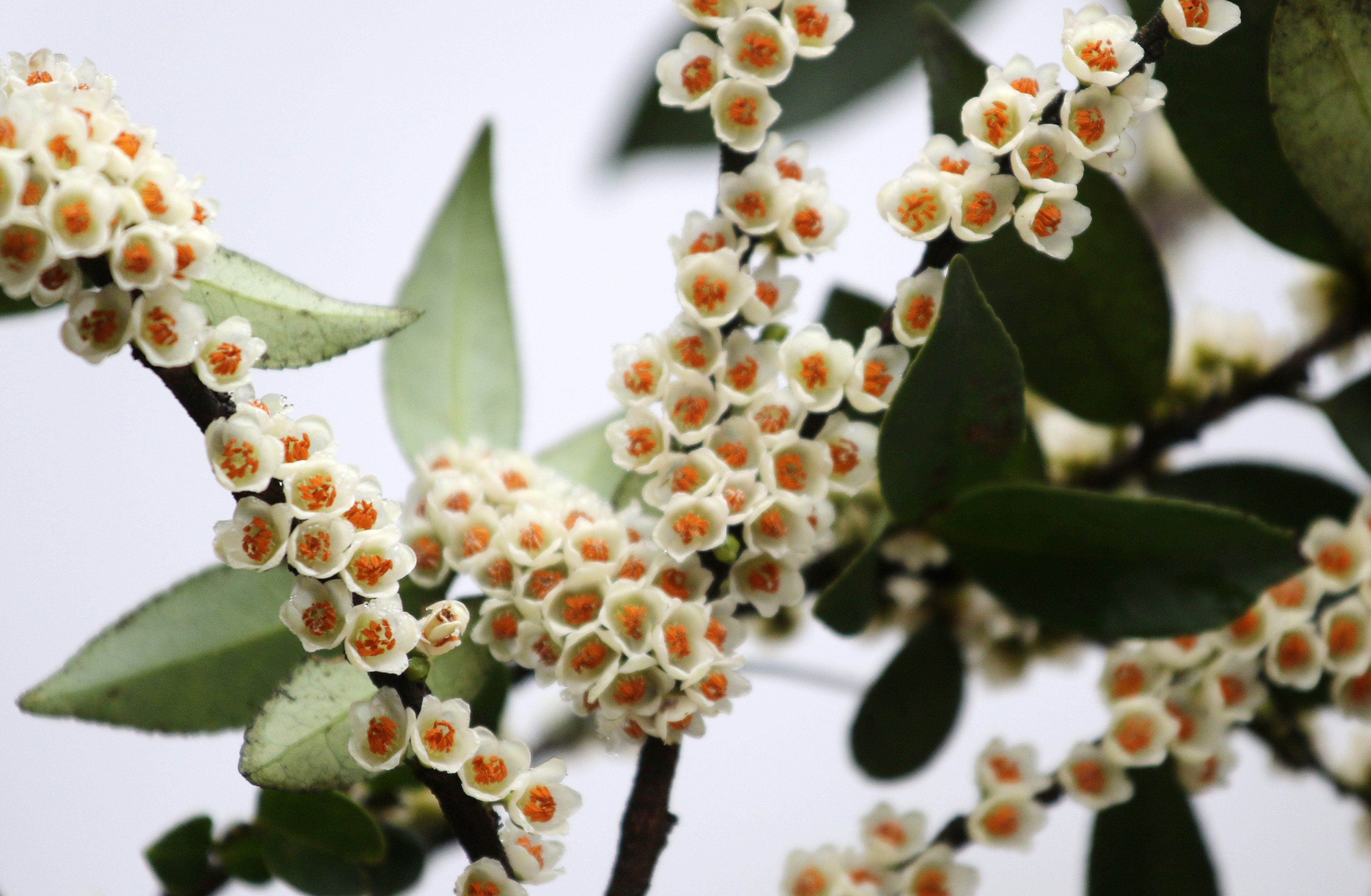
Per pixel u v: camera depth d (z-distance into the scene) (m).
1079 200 0.50
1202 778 0.49
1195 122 0.50
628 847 0.46
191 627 0.47
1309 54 0.48
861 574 0.48
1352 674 0.48
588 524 0.46
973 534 0.48
